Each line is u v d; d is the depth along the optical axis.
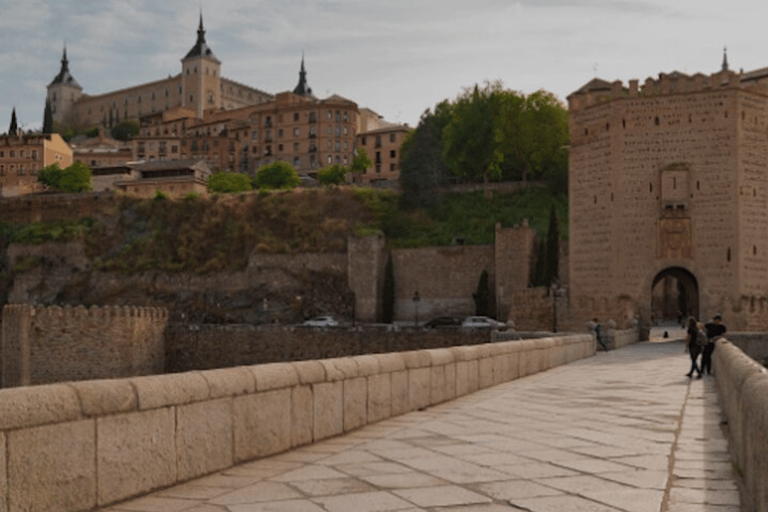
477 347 18.38
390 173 145.50
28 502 6.10
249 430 8.99
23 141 148.62
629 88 54.28
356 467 8.59
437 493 7.26
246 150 157.12
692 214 52.34
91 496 6.70
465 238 86.94
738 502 7.02
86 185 128.00
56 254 99.88
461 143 108.19
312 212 92.31
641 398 16.33
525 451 9.60
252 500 7.04
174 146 158.62
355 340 57.84
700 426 11.93
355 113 152.00
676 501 7.08
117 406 7.02
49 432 6.32
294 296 86.31
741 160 51.66
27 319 55.81
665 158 53.09
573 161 57.28
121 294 94.56
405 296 82.00
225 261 92.00
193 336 63.03
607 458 9.11
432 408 14.45
